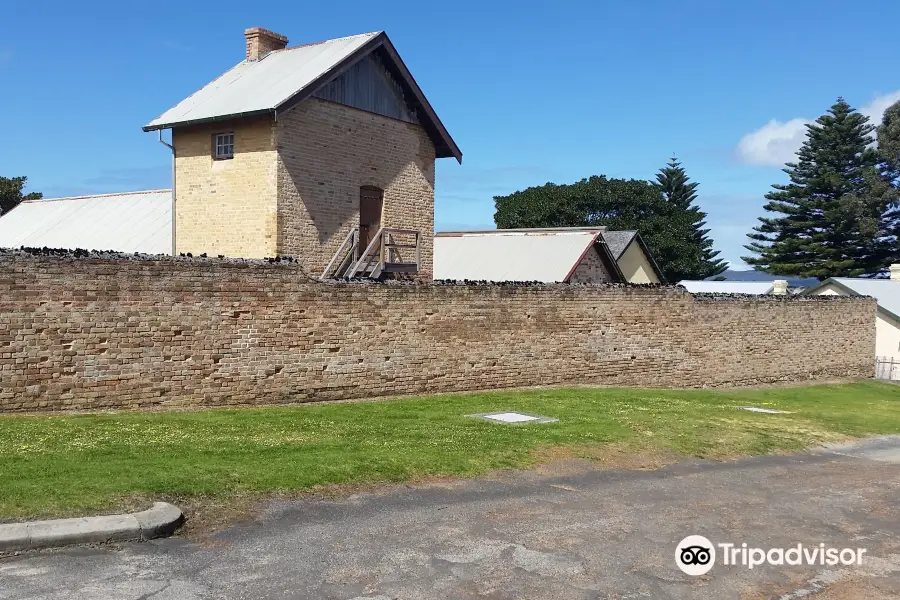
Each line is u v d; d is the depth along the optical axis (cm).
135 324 1369
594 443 1307
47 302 1267
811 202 6066
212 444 1083
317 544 767
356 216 2178
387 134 2269
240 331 1509
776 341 2669
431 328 1823
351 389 1683
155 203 2470
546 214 6462
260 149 1989
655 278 4322
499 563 748
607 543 826
